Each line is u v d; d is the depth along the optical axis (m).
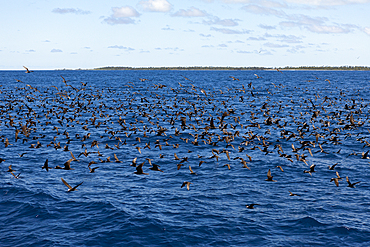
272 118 66.75
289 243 22.48
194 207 27.53
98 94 113.44
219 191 30.75
